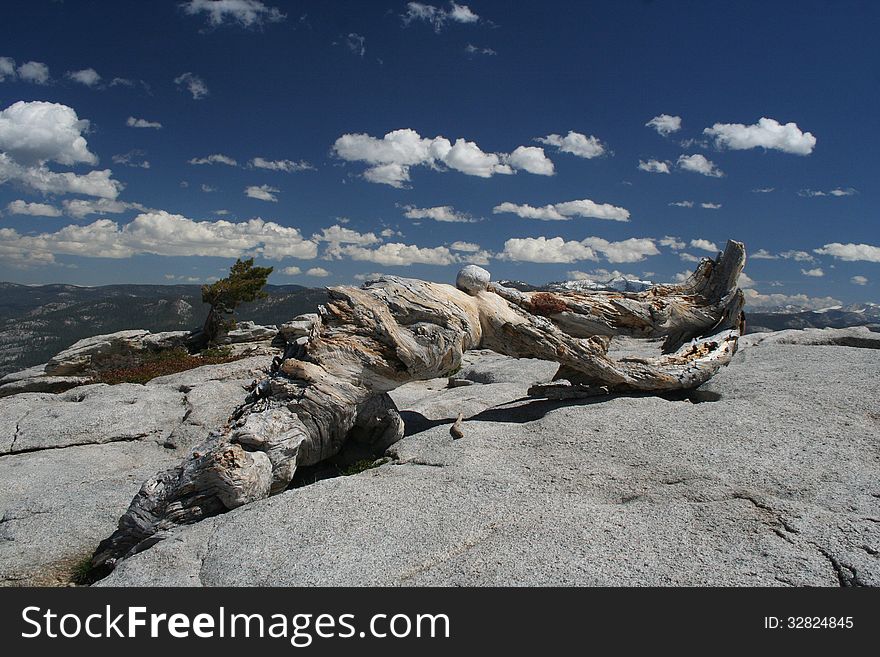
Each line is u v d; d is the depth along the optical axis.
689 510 2.92
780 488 3.04
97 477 4.28
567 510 2.97
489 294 4.42
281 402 3.73
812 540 2.64
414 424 4.51
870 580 2.42
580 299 4.77
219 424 5.11
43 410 5.39
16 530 3.47
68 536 3.42
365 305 3.94
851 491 3.00
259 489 3.35
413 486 3.27
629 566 2.55
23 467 4.40
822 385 4.29
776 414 3.86
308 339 3.94
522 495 3.14
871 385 4.21
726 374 4.75
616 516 2.90
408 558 2.69
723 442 3.52
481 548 2.71
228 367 7.02
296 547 2.80
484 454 3.63
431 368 4.00
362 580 2.57
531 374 5.98
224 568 2.72
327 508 3.07
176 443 4.90
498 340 4.34
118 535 3.21
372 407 4.00
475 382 6.18
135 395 5.76
